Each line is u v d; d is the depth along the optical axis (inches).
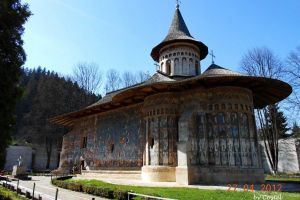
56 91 2226.9
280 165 1595.7
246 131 754.8
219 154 730.8
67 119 1368.1
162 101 836.6
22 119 2338.8
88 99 2044.8
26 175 1100.5
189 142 737.0
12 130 447.5
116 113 1078.4
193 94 806.5
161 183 726.5
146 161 832.3
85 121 1272.1
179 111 828.0
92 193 597.6
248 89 802.8
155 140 819.4
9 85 438.9
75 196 573.3
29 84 2674.7
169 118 821.2
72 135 1342.3
